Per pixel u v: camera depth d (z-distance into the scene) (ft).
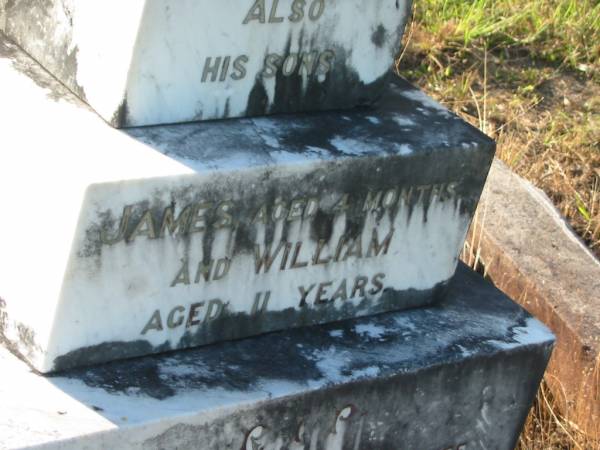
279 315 4.78
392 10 4.76
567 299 6.13
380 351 4.82
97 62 4.42
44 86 4.59
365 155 4.60
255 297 4.67
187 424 4.35
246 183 4.40
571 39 8.71
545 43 8.68
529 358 5.06
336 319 4.94
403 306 5.09
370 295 4.96
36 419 4.18
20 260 4.40
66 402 4.28
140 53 4.29
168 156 4.33
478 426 5.11
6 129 4.45
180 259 4.42
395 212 4.80
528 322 5.17
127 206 4.22
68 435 4.14
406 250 4.93
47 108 4.47
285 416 4.57
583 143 7.70
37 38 4.69
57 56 4.61
